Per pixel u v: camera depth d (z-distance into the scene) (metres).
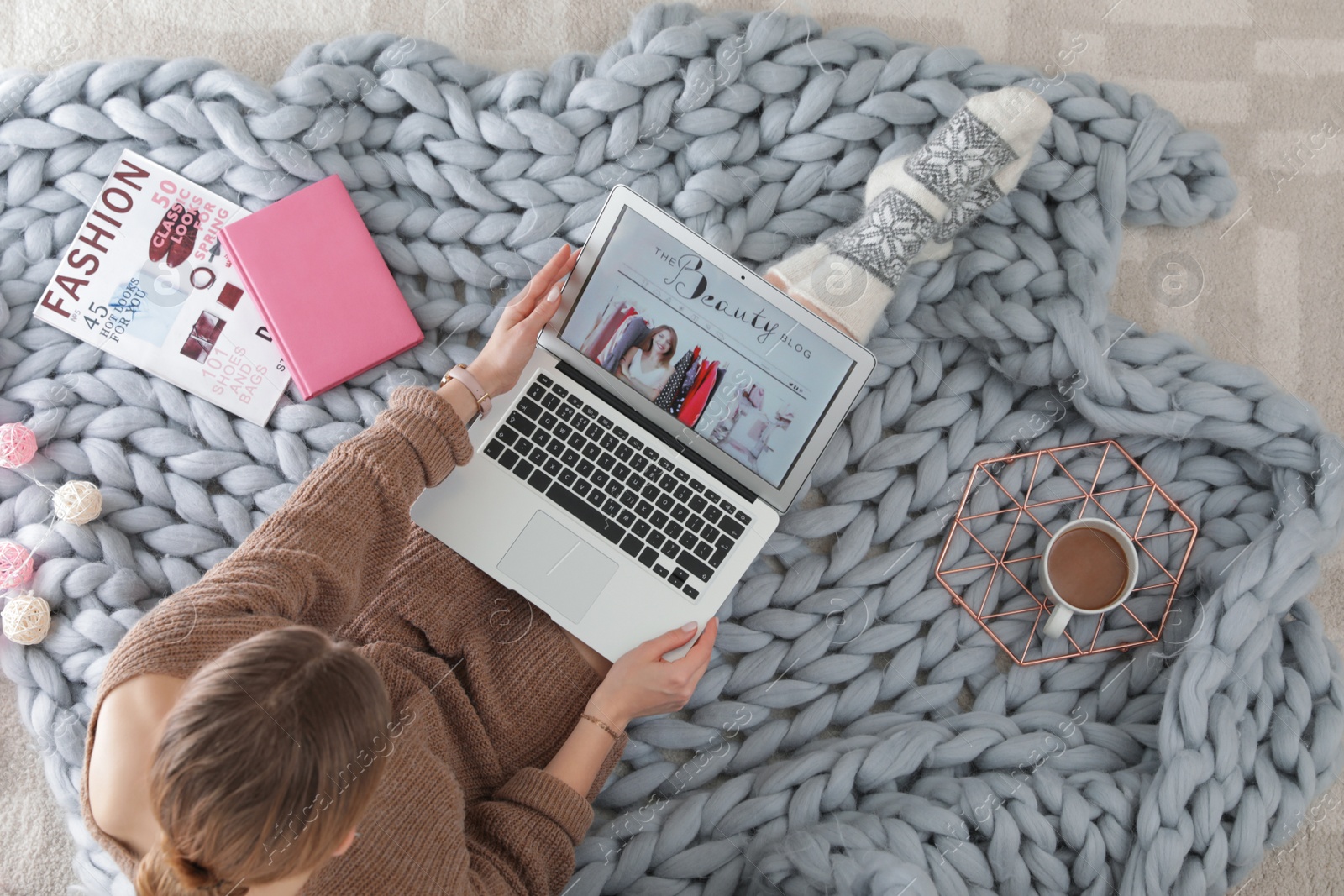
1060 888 1.09
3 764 1.17
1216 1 1.35
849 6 1.35
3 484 1.16
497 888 0.86
